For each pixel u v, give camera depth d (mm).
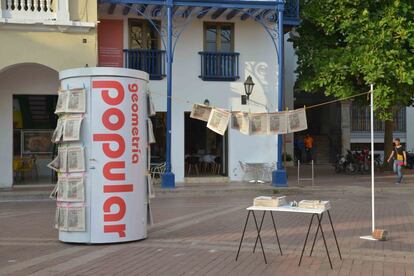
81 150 9414
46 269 7730
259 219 12570
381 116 22141
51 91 20609
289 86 32656
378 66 20484
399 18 20547
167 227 11445
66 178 9570
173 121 21672
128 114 9562
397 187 20078
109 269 7680
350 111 34094
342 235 10492
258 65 22328
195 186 19969
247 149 22109
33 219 13180
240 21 22234
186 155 22797
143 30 21766
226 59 22094
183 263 8023
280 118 16828
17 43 18609
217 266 7848
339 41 23250
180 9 21000
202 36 21984
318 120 37031
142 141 9828
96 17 19109
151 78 21500
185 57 21812
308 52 23359
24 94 20516
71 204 9516
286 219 12547
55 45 18859
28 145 22422
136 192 9711
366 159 27328
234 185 20391
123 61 21422
